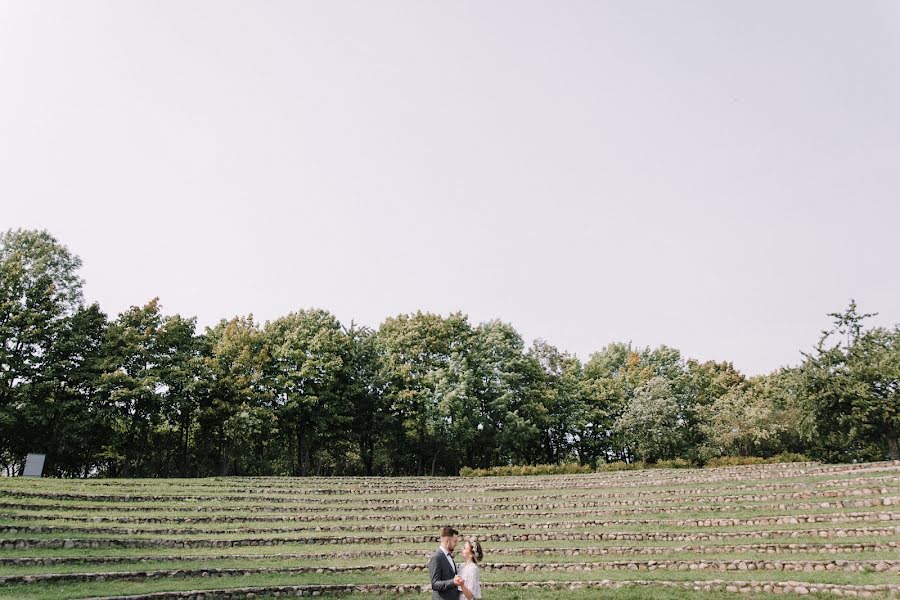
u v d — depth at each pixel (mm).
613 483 38469
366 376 60531
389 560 22938
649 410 59625
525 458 68250
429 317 67875
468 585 11734
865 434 41250
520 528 28203
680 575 20234
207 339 55906
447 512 31891
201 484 37469
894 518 23688
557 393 65562
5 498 27391
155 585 18359
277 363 56688
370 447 61844
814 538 22969
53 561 19438
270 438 56812
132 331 49281
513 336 65375
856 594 17062
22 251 49000
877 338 42688
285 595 18594
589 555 23328
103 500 29766
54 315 47062
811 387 42375
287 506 31562
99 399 46531
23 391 43219
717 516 27672
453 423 56125
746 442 55094
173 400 49250
